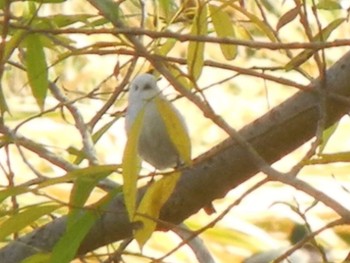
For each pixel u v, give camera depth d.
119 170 3.44
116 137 7.56
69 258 3.28
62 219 3.97
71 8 7.45
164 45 3.96
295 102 3.83
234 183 3.91
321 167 6.80
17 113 6.82
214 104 8.48
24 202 5.64
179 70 3.44
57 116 6.58
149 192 3.34
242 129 3.88
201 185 3.90
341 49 7.74
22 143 3.88
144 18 4.01
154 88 4.89
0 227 3.36
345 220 2.99
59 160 4.04
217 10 3.73
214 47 8.52
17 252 3.96
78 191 3.34
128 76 4.05
